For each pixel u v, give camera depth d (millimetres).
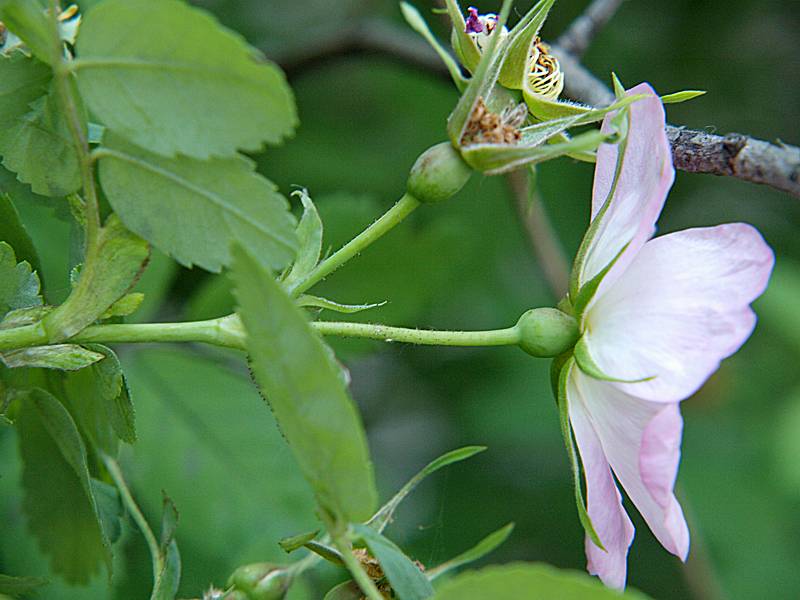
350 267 358
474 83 281
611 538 287
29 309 281
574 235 486
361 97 489
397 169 475
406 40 421
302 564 289
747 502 490
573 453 286
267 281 252
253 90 260
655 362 279
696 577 416
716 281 280
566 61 351
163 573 288
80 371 293
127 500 299
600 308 285
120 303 281
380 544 267
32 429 298
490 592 251
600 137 277
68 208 290
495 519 494
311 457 259
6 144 277
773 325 500
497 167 282
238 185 266
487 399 488
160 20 258
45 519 303
